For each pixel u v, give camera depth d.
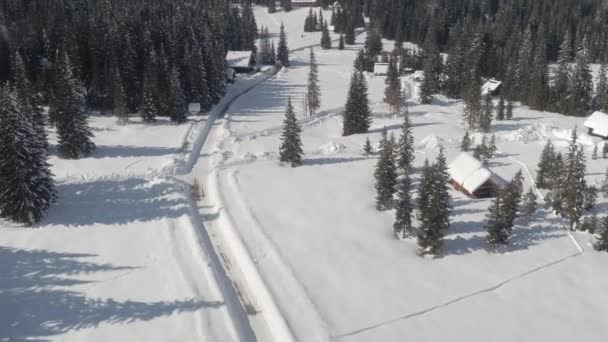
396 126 94.00
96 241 52.81
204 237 55.03
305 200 62.16
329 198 62.88
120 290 45.28
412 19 195.38
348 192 64.69
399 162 70.00
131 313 42.53
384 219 58.22
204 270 48.31
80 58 99.44
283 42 158.12
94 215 57.81
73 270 47.91
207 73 105.44
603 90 112.00
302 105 109.94
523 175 68.62
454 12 191.75
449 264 50.34
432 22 175.25
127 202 61.12
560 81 113.44
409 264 50.16
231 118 97.94
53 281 46.22
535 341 41.22
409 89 124.56
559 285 47.94
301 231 55.03
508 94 117.00
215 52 114.75
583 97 109.75
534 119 99.69
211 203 62.56
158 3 166.50
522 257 51.88
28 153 54.22
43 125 76.00
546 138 85.12
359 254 51.28
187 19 132.00
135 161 72.94
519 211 59.88
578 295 46.81
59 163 71.50
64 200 60.94
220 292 45.34
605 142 76.88
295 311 43.19
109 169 69.75
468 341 40.84
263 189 65.00
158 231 54.91
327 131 95.06
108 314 42.38
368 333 41.12
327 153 79.88
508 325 42.78
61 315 42.19
